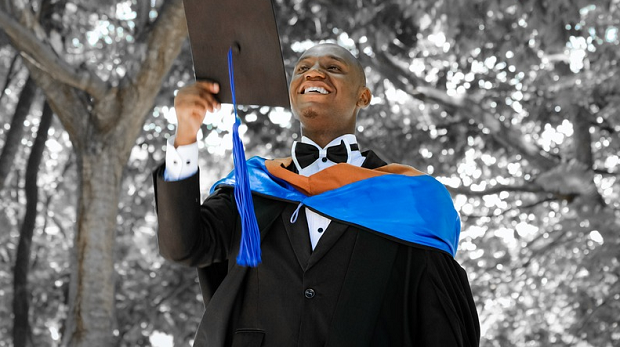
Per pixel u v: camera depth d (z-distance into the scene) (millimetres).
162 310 13102
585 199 12266
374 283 2984
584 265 12555
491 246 13188
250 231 2891
